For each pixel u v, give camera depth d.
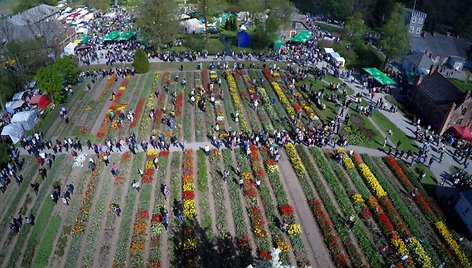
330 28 120.94
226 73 80.94
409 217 46.16
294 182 51.47
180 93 72.50
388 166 55.69
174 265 39.38
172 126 61.28
